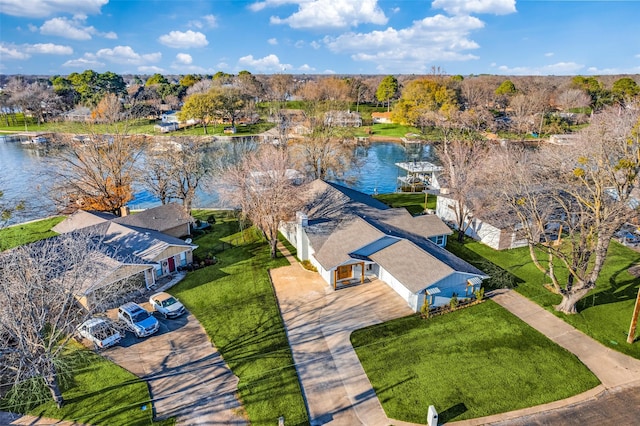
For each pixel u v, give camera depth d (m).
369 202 41.53
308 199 39.72
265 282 30.98
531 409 18.72
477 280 27.75
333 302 28.17
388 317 26.28
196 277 32.12
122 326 24.31
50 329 24.64
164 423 18.06
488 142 66.56
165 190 45.28
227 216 47.44
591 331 24.34
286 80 162.00
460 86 117.25
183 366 21.86
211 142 83.38
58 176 44.75
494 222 36.28
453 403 19.08
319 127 62.25
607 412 18.52
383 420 18.27
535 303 27.55
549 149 36.59
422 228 36.03
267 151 47.69
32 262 19.03
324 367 21.72
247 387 20.27
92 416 18.45
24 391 19.83
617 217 23.30
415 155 85.25
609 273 31.44
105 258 28.39
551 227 37.56
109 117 53.50
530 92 107.25
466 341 23.56
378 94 137.50
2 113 130.50
